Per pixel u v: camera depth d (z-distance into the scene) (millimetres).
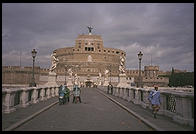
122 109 17234
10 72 90562
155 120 11719
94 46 121062
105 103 22078
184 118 10461
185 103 10453
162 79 102625
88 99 26969
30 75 94000
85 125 10656
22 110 15172
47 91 26172
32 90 19969
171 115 12336
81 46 120000
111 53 124312
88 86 104938
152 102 12633
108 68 116812
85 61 116625
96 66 115812
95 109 17031
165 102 13609
